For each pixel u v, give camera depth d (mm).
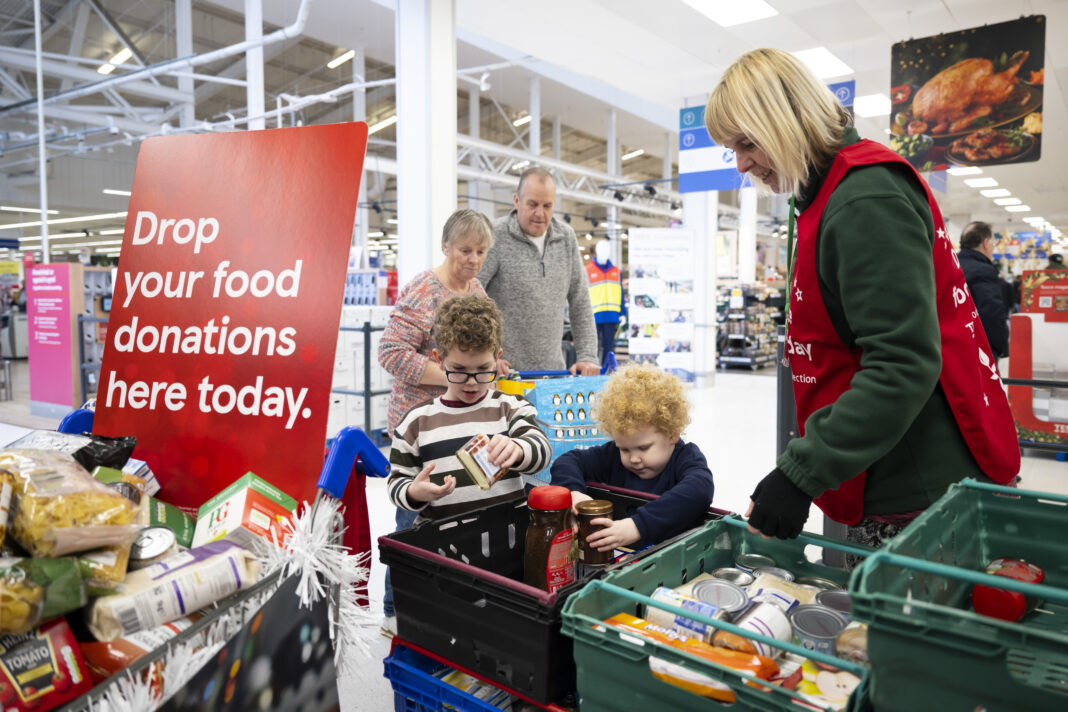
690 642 843
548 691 925
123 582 826
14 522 780
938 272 1052
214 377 1219
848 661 756
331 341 1135
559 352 2666
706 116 1150
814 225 1050
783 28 6840
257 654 798
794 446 934
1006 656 576
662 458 1558
